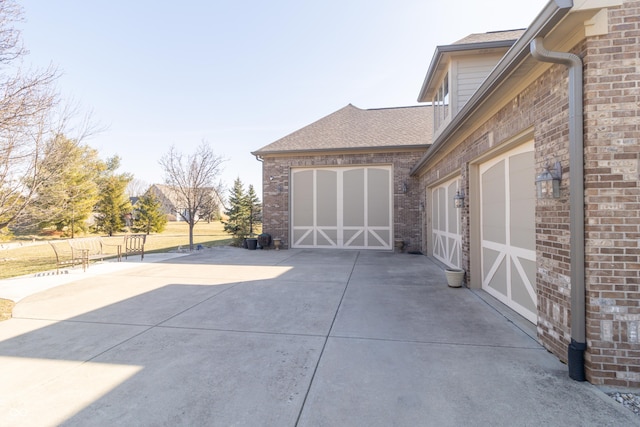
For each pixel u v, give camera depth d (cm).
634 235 268
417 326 423
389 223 1286
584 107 278
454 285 634
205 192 1542
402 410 239
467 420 226
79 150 684
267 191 1377
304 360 326
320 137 1398
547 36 290
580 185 278
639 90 268
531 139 425
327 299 562
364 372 300
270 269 876
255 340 381
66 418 233
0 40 492
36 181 576
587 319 275
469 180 625
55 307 529
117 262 1041
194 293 616
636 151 268
